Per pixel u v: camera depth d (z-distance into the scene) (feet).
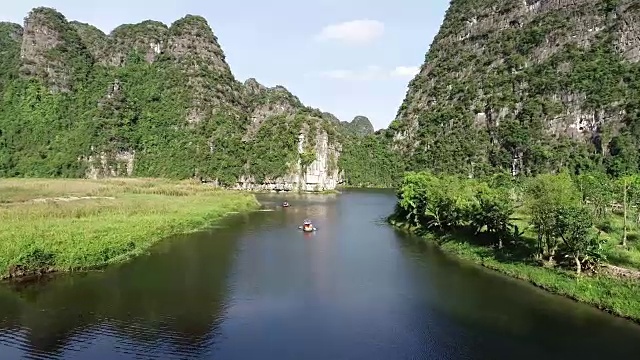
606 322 142.31
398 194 368.89
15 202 310.65
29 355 120.06
